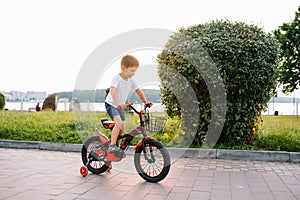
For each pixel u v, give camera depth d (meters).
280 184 4.62
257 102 7.04
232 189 4.34
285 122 11.05
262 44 6.76
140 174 4.77
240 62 6.68
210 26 7.10
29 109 16.69
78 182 4.60
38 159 6.19
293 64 24.83
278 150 6.81
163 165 4.63
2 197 3.83
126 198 3.90
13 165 5.61
